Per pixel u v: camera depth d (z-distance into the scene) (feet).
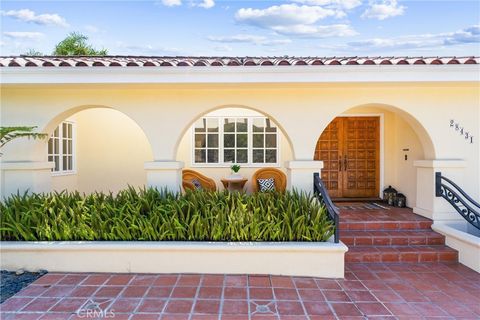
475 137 20.26
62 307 13.28
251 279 16.14
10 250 16.88
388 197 27.50
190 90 20.03
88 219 17.76
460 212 19.08
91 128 31.07
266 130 32.50
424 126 20.17
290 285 15.52
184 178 29.91
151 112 20.13
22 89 19.86
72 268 16.96
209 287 15.20
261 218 17.65
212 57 24.85
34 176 20.20
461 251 18.51
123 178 31.24
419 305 13.73
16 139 20.25
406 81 17.76
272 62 18.16
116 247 16.70
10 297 14.10
